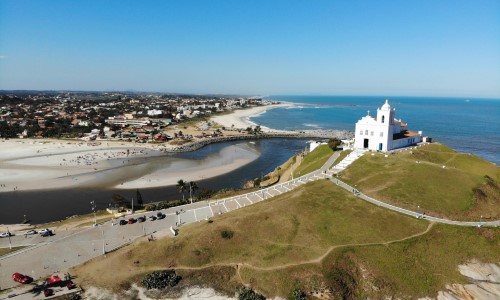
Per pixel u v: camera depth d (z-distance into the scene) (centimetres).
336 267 6812
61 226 9356
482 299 6488
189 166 17862
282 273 6738
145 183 14638
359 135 13425
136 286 6631
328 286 6469
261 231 7875
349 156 12650
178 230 8475
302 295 6362
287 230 7844
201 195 11856
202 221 8825
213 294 6525
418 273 6838
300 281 6594
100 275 6875
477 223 8094
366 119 13150
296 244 7438
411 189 9419
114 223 9156
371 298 6500
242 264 7050
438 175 10131
